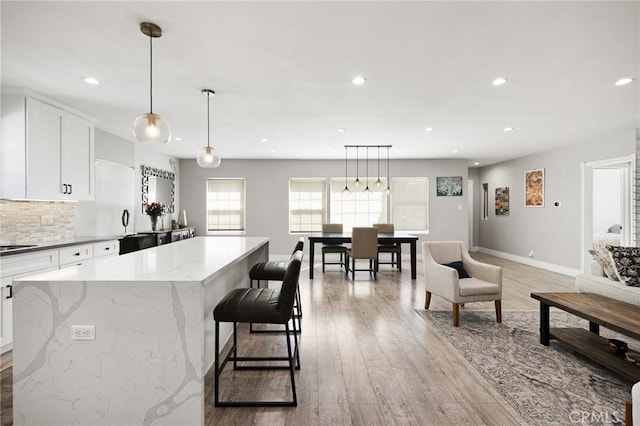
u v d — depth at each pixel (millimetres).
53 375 1625
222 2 1823
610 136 5156
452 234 7746
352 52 2438
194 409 1637
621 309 2521
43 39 2221
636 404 1298
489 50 2414
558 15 1966
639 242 4742
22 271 2857
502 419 1859
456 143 5836
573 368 2459
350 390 2150
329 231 6867
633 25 2074
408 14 1953
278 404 1974
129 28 2090
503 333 3152
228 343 2900
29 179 3189
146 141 2244
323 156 7270
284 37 2217
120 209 5238
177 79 2938
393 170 7723
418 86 3123
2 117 3137
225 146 6129
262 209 7656
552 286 5098
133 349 1628
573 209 5863
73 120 3781
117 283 1622
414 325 3371
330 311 3838
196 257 2352
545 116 4133
